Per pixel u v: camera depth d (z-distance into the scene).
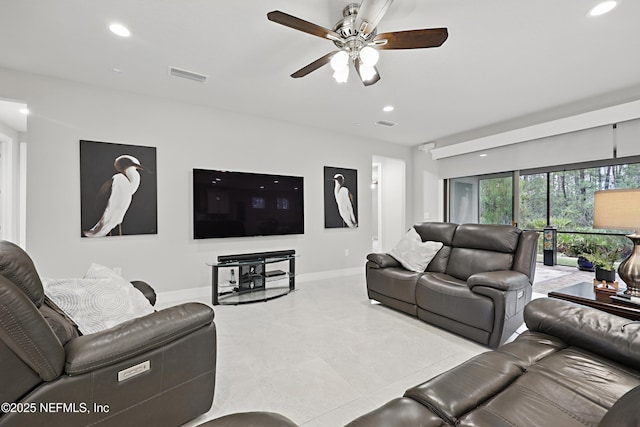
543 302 1.64
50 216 2.98
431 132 5.02
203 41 2.35
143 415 1.26
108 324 1.46
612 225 1.87
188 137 3.70
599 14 2.02
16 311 0.96
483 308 2.29
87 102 3.14
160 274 3.53
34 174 2.92
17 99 2.85
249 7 1.95
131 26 2.15
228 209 3.93
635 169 3.93
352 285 4.32
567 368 1.19
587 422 0.90
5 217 4.15
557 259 5.03
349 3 1.91
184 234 3.68
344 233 5.10
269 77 2.98
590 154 3.65
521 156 4.33
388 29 2.19
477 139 4.78
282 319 2.93
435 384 1.08
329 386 1.80
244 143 4.09
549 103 3.70
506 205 4.81
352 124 4.57
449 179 5.53
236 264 3.56
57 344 1.06
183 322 1.38
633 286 1.94
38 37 2.29
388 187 6.51
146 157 3.44
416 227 3.71
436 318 2.66
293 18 1.67
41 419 1.03
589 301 1.96
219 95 3.45
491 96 3.46
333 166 4.96
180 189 3.65
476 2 1.91
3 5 1.91
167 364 1.33
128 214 3.34
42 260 2.95
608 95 3.43
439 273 3.15
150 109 3.47
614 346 1.27
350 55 1.98
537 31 2.22
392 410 0.91
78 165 3.11
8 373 0.98
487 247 2.94
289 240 4.50
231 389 1.77
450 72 2.87
